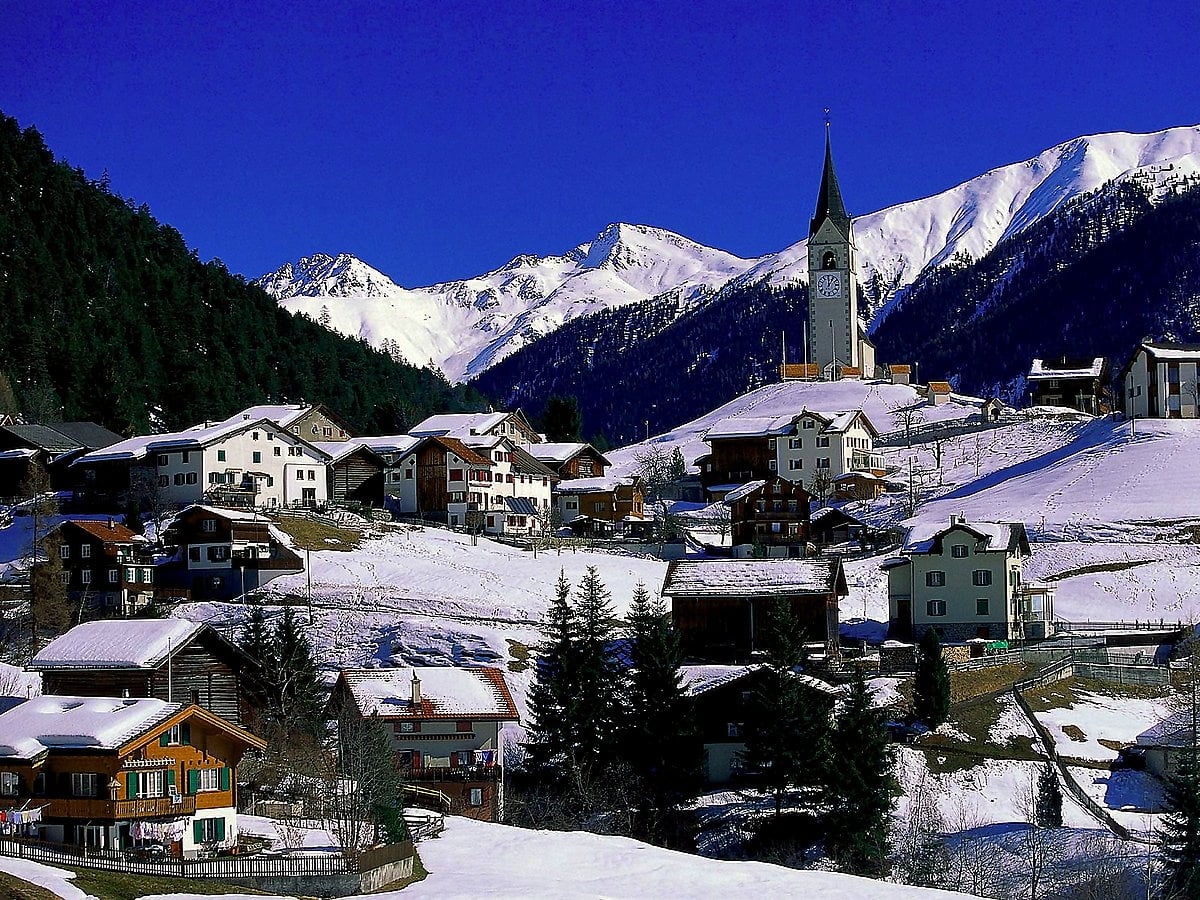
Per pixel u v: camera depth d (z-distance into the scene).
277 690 95.88
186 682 86.31
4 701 79.56
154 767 68.88
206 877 63.00
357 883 65.31
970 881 77.75
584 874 72.38
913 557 127.19
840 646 121.94
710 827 89.38
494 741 92.88
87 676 84.25
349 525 150.00
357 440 181.88
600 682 98.06
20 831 67.38
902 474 198.38
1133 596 135.62
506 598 133.50
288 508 151.88
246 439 157.50
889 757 89.75
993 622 124.62
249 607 124.06
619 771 92.44
